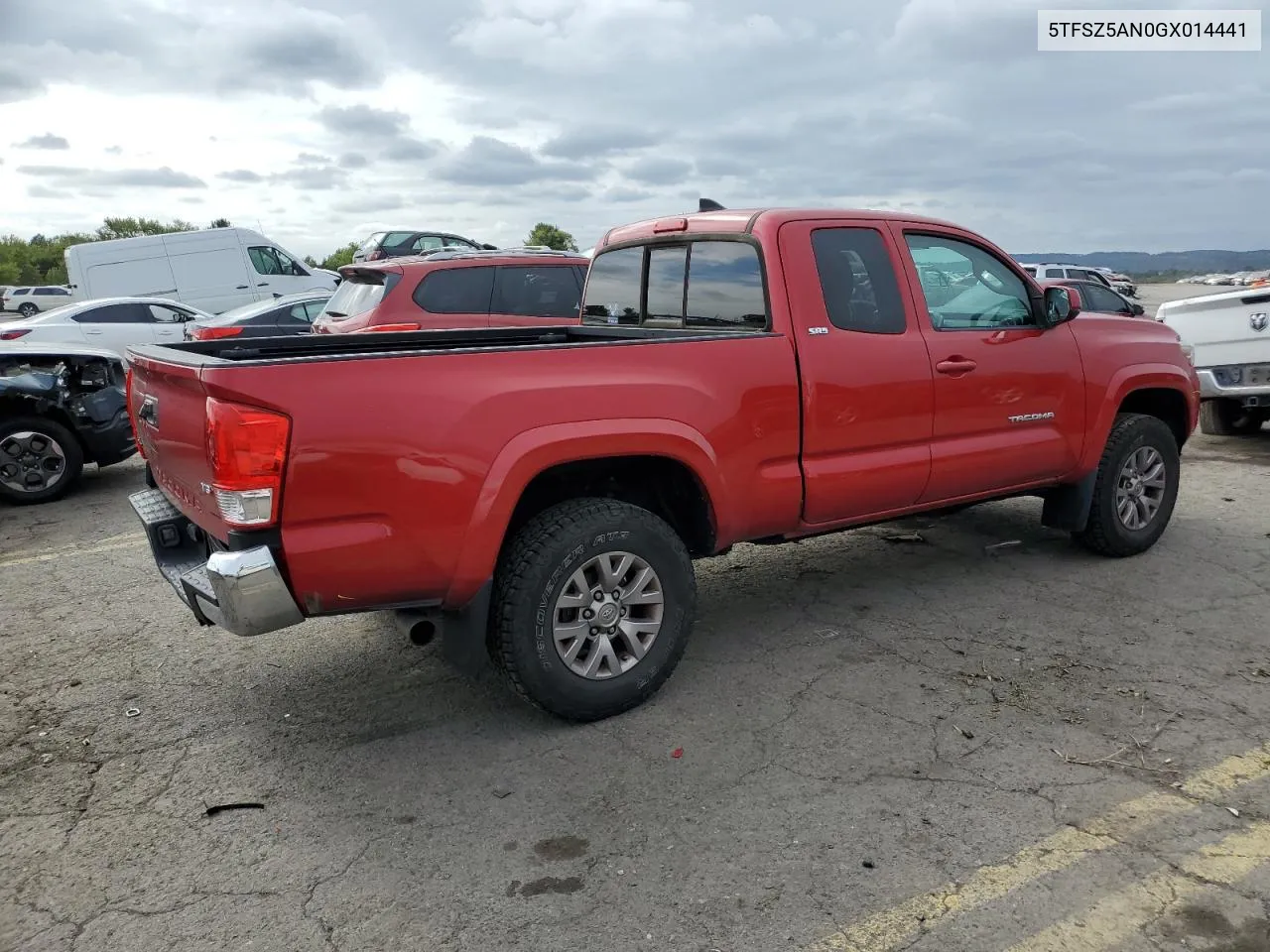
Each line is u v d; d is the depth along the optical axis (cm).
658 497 399
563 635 344
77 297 1877
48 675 422
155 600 521
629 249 503
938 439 445
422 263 866
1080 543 544
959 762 323
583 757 335
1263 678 383
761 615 470
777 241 405
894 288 433
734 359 377
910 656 413
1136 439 524
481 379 319
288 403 287
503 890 263
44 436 780
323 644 449
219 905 260
